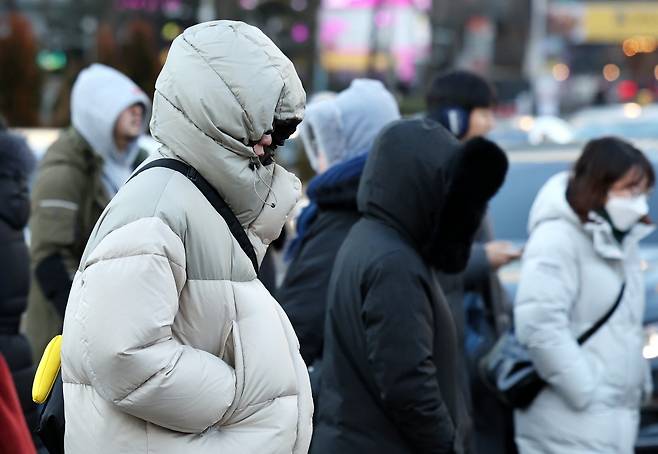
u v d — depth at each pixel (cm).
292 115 632
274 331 624
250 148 611
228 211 620
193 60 605
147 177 610
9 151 1011
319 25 4981
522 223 1558
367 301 809
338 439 834
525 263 1056
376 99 1114
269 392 617
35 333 1221
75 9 4588
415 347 800
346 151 1109
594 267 1047
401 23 5925
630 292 1059
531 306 1038
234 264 617
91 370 582
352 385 832
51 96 3725
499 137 2391
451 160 810
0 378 863
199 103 601
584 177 1039
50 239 1209
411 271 811
